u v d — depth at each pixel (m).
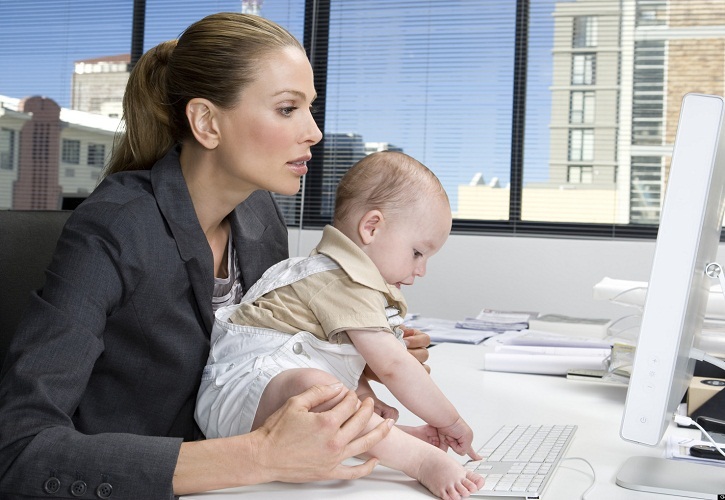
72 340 0.88
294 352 0.97
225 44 0.98
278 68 0.98
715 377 1.41
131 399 1.02
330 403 0.84
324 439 0.79
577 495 0.82
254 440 0.80
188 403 1.06
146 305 0.98
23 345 0.87
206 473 0.79
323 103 3.60
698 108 0.80
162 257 0.98
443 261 3.25
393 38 3.52
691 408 1.22
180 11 3.88
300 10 3.65
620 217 3.29
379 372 0.98
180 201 1.02
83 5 3.99
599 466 0.94
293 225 3.62
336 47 3.58
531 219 3.37
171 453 0.80
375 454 0.87
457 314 3.24
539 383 1.50
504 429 1.10
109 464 0.80
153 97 1.10
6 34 4.07
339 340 0.99
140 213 0.98
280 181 1.01
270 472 0.80
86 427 1.01
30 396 0.83
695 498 0.82
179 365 1.02
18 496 0.81
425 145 3.49
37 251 1.19
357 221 1.08
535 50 3.37
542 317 2.18
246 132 0.99
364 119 3.56
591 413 1.25
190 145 1.04
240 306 1.06
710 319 1.42
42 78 4.05
